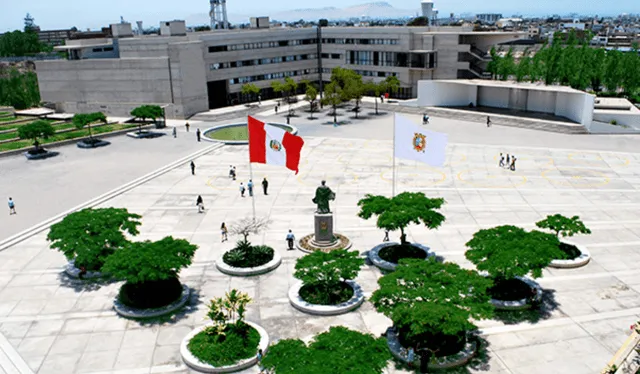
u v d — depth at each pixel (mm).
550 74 100812
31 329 28938
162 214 46438
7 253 38969
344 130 80688
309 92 94438
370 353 20266
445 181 54125
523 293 30812
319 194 37750
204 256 37688
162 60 91562
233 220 44625
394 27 106562
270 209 47062
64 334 28453
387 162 61719
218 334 26547
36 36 194625
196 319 29719
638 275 33594
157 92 93938
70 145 75375
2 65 154875
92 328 29000
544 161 61125
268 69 109812
